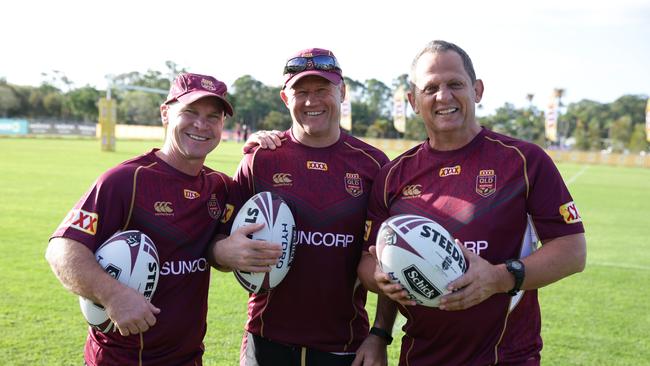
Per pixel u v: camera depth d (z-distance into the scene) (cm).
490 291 293
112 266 304
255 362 386
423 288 291
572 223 309
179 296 339
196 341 350
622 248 1067
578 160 5609
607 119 9494
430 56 327
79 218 315
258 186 385
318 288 372
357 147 398
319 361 374
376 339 361
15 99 7350
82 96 7894
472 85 331
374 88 9250
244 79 9219
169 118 350
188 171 353
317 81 374
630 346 550
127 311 292
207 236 355
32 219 1085
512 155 321
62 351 486
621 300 707
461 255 297
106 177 328
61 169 2077
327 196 377
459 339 318
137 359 327
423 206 329
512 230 316
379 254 304
